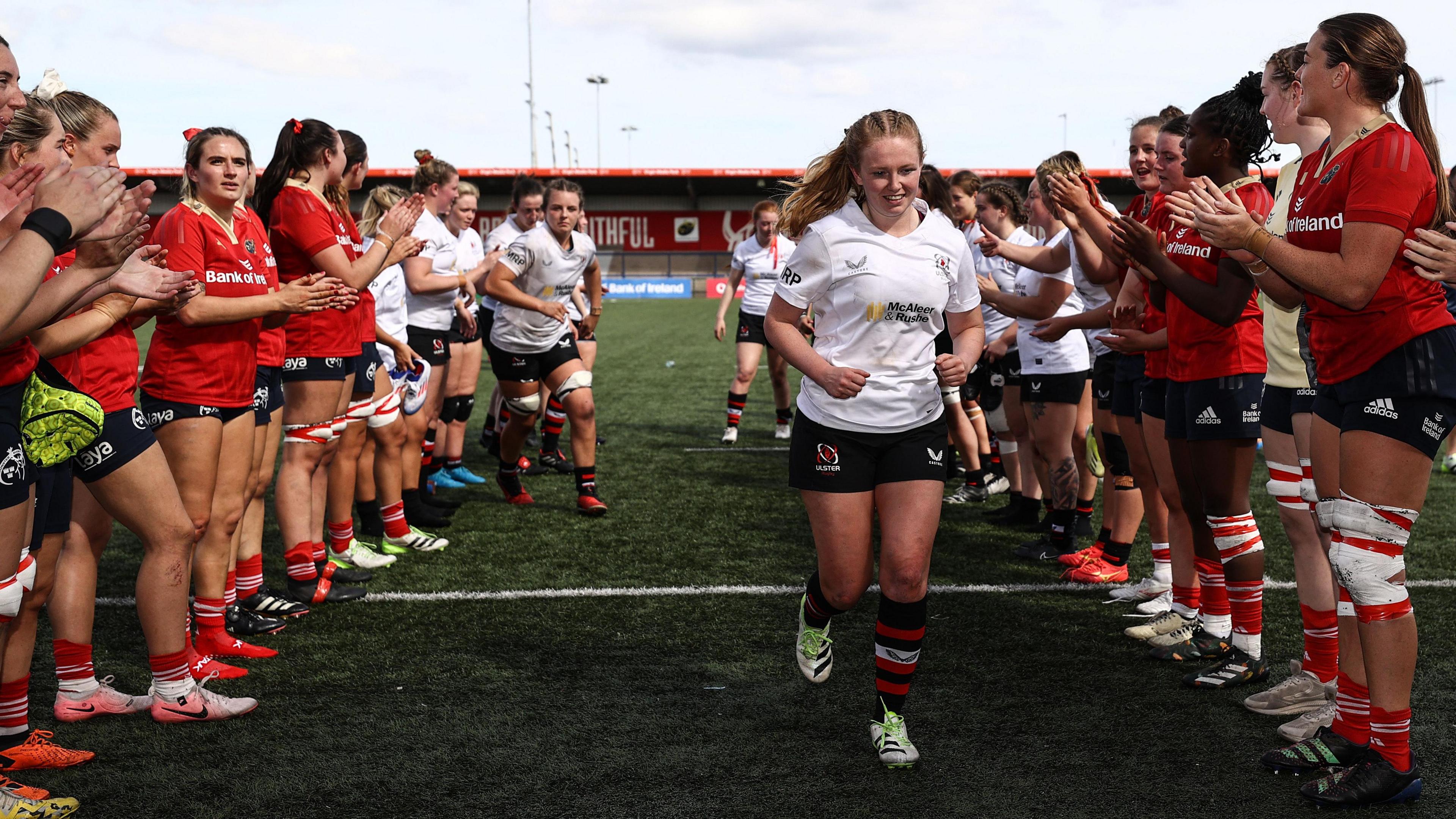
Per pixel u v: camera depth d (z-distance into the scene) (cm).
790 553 527
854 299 281
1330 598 312
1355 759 274
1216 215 252
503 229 729
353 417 487
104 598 451
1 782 265
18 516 237
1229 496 338
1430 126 254
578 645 390
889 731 287
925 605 283
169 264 330
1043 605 437
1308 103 261
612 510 631
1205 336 332
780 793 270
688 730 312
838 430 282
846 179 294
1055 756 291
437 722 319
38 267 199
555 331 617
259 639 399
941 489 286
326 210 433
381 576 489
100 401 291
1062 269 476
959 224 625
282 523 442
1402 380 250
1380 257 240
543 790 273
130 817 259
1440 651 365
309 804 266
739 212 4066
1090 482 545
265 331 402
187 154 348
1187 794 268
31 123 265
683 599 449
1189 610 388
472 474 746
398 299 559
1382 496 254
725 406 1105
